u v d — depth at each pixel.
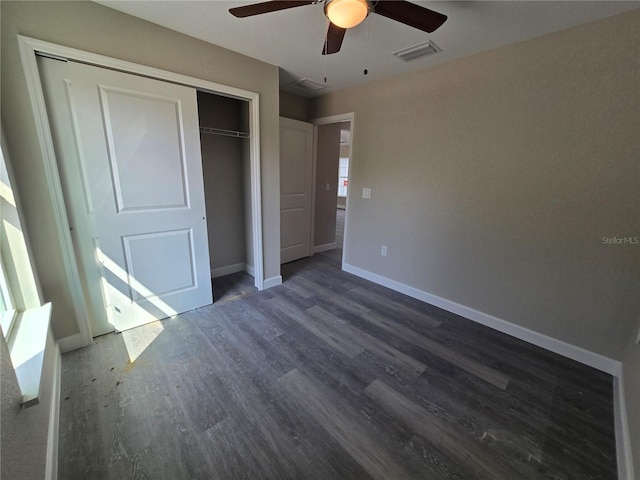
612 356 1.97
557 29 1.93
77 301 2.04
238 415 1.58
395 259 3.26
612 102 1.81
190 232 2.57
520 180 2.24
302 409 1.63
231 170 3.42
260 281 3.21
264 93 2.76
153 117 2.19
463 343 2.32
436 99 2.66
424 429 1.53
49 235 1.87
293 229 4.22
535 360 2.12
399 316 2.73
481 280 2.58
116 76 1.98
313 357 2.09
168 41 2.12
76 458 1.32
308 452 1.39
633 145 1.77
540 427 1.56
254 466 1.31
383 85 3.07
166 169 2.33
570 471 1.33
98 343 2.17
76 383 1.77
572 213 2.04
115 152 2.08
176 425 1.51
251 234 3.50
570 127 1.98
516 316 2.40
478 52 2.33
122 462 1.31
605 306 1.97
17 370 1.22
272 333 2.38
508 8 1.71
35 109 1.71
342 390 1.78
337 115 3.64
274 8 1.45
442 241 2.81
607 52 1.80
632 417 1.39
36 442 1.12
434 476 1.29
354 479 1.27
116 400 1.65
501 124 2.29
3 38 1.58
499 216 2.39
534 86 2.10
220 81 2.44
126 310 2.34
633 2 1.62
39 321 1.59
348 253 3.81
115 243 2.19
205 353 2.10
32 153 1.74
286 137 3.80
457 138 2.56
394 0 1.35
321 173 4.58
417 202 2.96
